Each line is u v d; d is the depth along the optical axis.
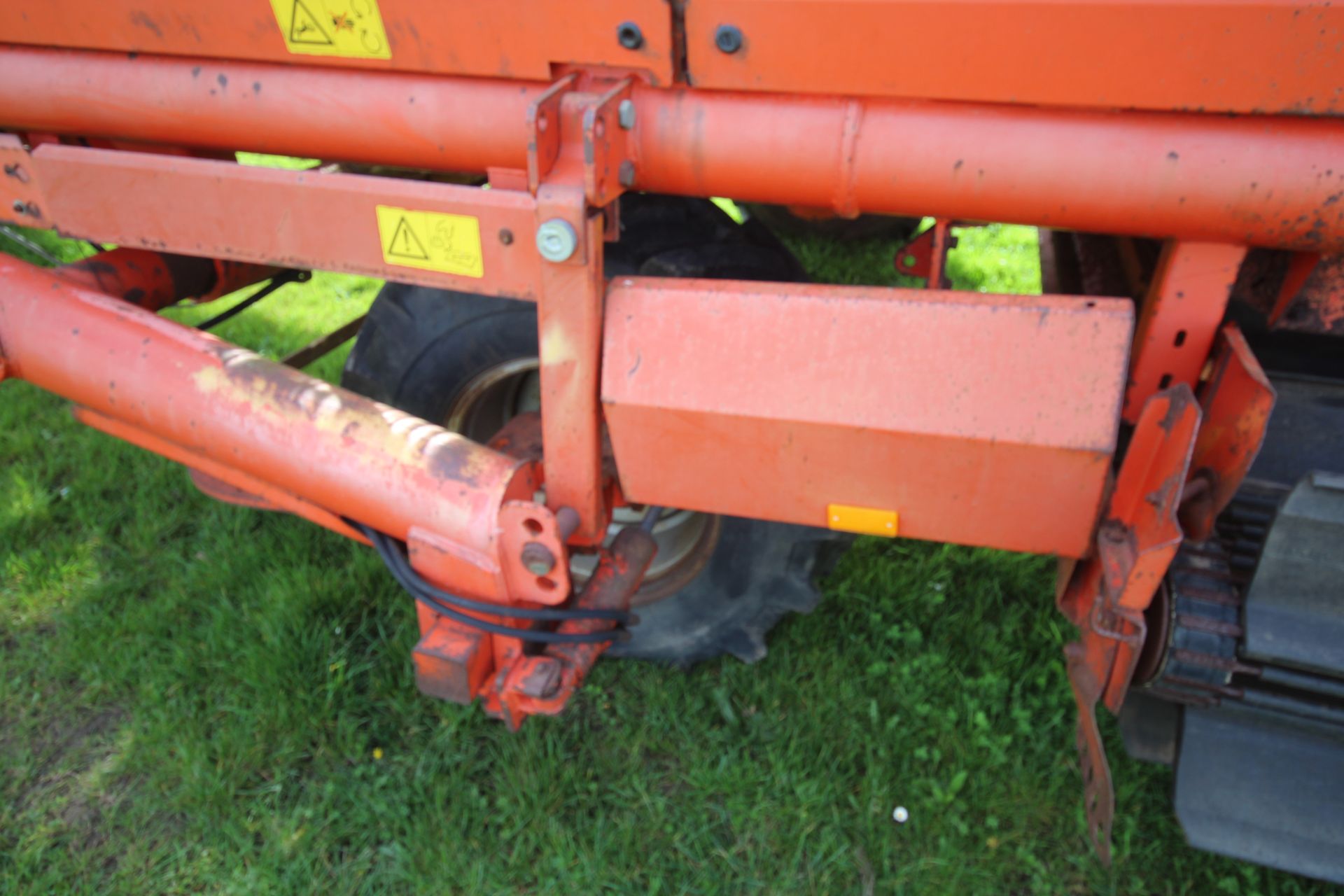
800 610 2.41
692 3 1.46
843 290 1.55
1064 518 1.54
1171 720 1.92
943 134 1.48
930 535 1.65
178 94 1.80
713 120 1.56
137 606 2.79
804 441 1.58
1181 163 1.40
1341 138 1.34
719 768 2.31
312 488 1.87
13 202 1.97
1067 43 1.35
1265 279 1.67
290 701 2.48
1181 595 1.62
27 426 3.53
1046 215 1.52
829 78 1.48
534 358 2.19
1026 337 1.46
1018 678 2.58
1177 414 1.42
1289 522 1.48
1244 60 1.29
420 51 1.62
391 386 2.29
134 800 2.29
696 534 2.39
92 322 1.97
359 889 2.11
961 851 2.17
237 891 2.10
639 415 1.65
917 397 1.50
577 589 2.52
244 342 3.99
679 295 1.61
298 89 1.73
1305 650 1.53
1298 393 1.79
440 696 1.87
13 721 2.49
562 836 2.17
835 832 2.19
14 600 2.82
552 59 1.56
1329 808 1.74
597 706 2.50
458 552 1.76
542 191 1.51
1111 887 2.10
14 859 2.17
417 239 1.69
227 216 1.81
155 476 3.25
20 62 1.88
